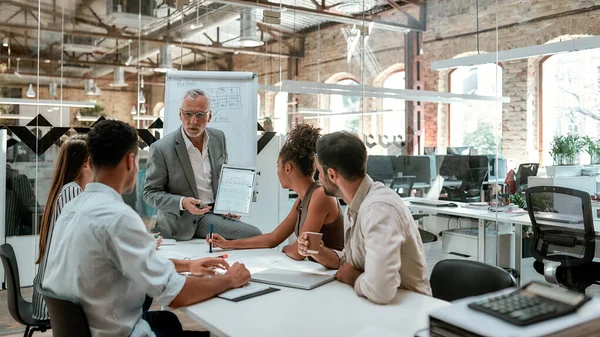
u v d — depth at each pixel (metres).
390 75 4.98
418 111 4.56
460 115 4.10
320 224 2.20
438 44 4.36
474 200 3.90
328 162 1.78
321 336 1.27
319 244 1.92
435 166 4.29
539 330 0.83
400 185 4.58
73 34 6.20
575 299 0.93
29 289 4.71
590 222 3.02
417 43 4.60
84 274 1.48
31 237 4.81
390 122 4.90
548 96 3.42
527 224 3.46
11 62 5.65
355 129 5.40
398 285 1.56
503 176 3.68
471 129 4.00
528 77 3.54
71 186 2.26
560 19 3.34
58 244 1.56
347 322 1.38
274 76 7.14
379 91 5.13
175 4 6.89
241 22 7.09
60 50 6.10
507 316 0.89
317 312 1.47
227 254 2.34
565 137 3.21
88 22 6.30
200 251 2.41
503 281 1.79
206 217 2.82
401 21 4.77
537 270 3.35
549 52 3.39
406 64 4.75
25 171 4.95
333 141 1.78
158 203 2.76
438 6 4.35
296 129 2.36
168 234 2.83
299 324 1.37
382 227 1.60
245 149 3.91
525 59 3.55
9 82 5.64
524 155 3.52
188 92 2.90
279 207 5.79
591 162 3.05
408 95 4.70
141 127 6.79
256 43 7.13
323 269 2.01
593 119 3.09
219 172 3.00
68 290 1.51
